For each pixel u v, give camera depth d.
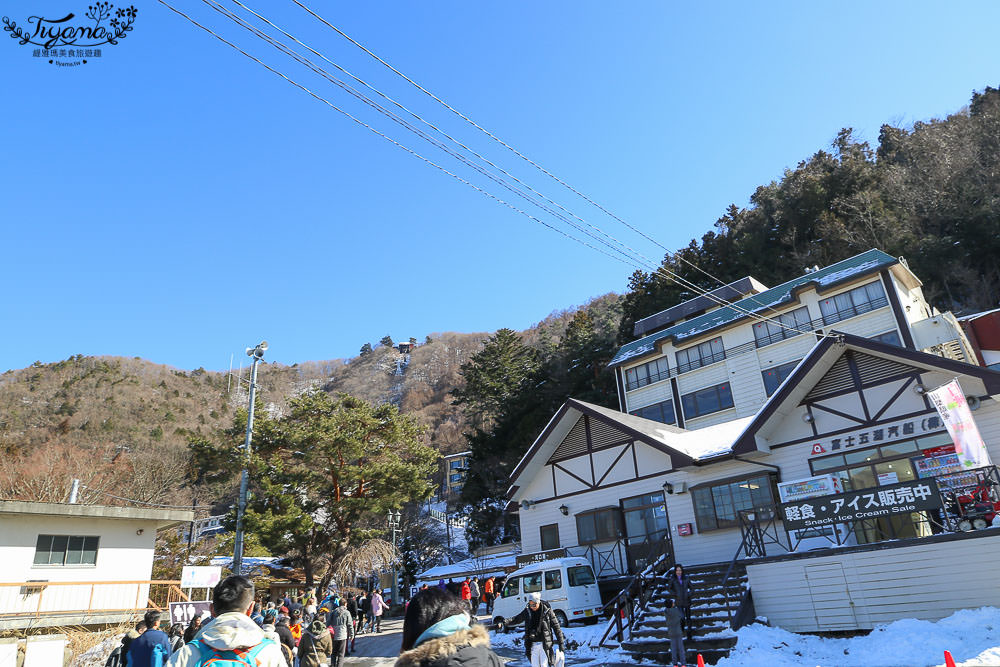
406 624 2.85
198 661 3.30
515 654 16.41
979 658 9.11
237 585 3.70
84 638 18.14
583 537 22.58
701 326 42.88
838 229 50.34
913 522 16.34
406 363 191.50
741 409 38.53
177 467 49.28
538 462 24.59
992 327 29.81
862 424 17.62
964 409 14.06
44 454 43.25
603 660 14.66
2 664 13.03
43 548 20.62
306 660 10.27
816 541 17.53
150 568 22.62
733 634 13.75
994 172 47.97
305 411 35.44
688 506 20.42
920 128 60.91
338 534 34.03
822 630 14.22
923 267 45.31
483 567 34.47
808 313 37.25
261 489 33.25
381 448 35.84
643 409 43.75
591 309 73.94
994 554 12.66
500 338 64.50
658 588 16.70
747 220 59.06
